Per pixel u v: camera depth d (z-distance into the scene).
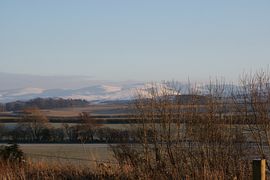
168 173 13.23
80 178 14.84
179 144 14.05
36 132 38.41
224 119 13.50
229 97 13.89
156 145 14.66
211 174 11.60
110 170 15.01
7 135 39.78
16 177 14.62
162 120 14.75
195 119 13.96
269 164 12.73
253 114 13.42
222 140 13.20
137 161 14.80
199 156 13.12
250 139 13.25
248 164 12.39
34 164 17.00
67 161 17.28
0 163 16.75
